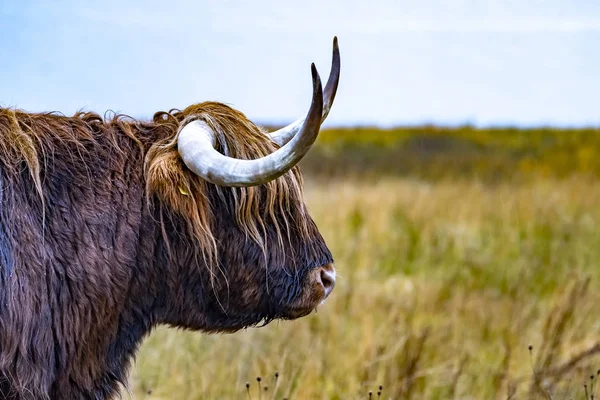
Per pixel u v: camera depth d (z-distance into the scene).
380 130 123.88
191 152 10.31
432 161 87.94
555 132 109.31
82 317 10.09
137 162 10.87
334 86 9.88
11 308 9.32
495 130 113.94
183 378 18.36
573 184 57.53
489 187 60.53
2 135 10.06
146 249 10.67
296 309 11.80
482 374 19.58
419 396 18.06
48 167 10.18
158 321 11.33
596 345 17.75
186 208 10.59
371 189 55.25
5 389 9.51
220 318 11.57
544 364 17.67
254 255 11.28
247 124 11.37
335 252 34.41
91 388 10.45
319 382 18.12
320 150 99.62
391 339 20.47
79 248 10.05
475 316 24.69
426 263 33.47
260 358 19.42
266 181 9.85
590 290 25.56
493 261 32.88
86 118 11.19
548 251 34.56
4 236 9.42
